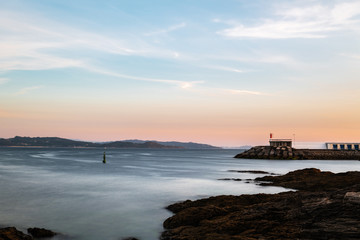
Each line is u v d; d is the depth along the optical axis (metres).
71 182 44.09
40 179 47.28
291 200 20.77
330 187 34.38
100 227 21.20
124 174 56.72
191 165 86.00
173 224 20.48
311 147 137.62
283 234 15.15
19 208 26.83
